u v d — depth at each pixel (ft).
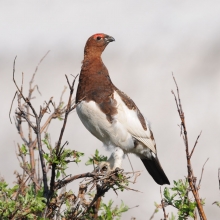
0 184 19.66
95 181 21.45
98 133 27.12
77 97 27.12
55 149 20.56
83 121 27.25
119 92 27.40
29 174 22.16
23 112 21.58
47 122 22.52
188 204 20.83
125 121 26.55
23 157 22.70
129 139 26.91
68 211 21.16
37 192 21.24
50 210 20.88
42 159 20.34
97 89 26.61
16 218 19.16
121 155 27.22
